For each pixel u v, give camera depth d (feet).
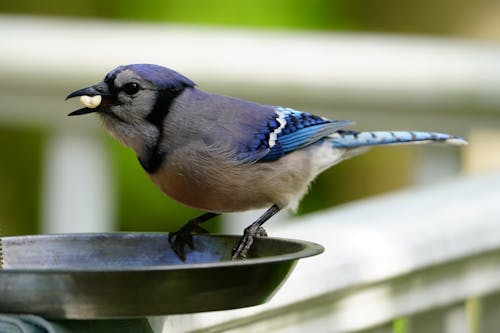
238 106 26.18
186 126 24.58
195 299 16.10
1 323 15.78
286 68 33.12
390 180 50.34
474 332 27.04
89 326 17.16
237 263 16.02
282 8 47.96
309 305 22.08
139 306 15.87
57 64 32.37
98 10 48.37
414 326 25.08
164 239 20.06
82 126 33.22
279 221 38.70
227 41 33.22
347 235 23.85
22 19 32.81
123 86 23.97
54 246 19.17
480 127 34.60
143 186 44.47
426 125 34.37
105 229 33.99
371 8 52.31
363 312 23.16
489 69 33.96
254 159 25.62
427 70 33.65
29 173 46.39
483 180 30.81
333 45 33.32
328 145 29.43
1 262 18.17
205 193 25.32
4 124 33.27
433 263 24.08
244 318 20.75
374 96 33.50
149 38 33.01
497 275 26.09
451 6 55.67
